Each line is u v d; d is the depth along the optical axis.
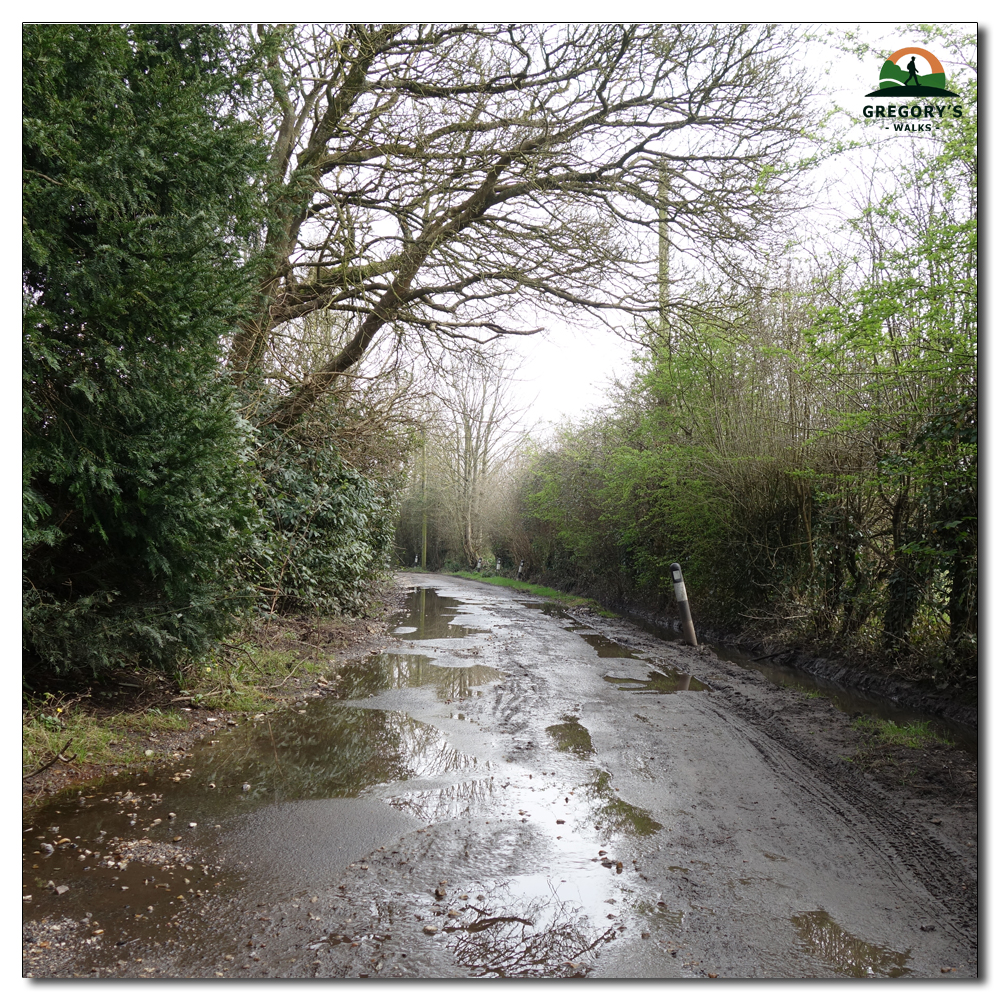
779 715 6.28
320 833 3.66
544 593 22.50
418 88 9.98
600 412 17.59
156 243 4.60
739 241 10.15
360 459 12.22
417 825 3.81
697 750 5.32
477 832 3.73
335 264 10.71
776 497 10.16
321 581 10.49
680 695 7.24
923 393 6.68
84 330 4.41
